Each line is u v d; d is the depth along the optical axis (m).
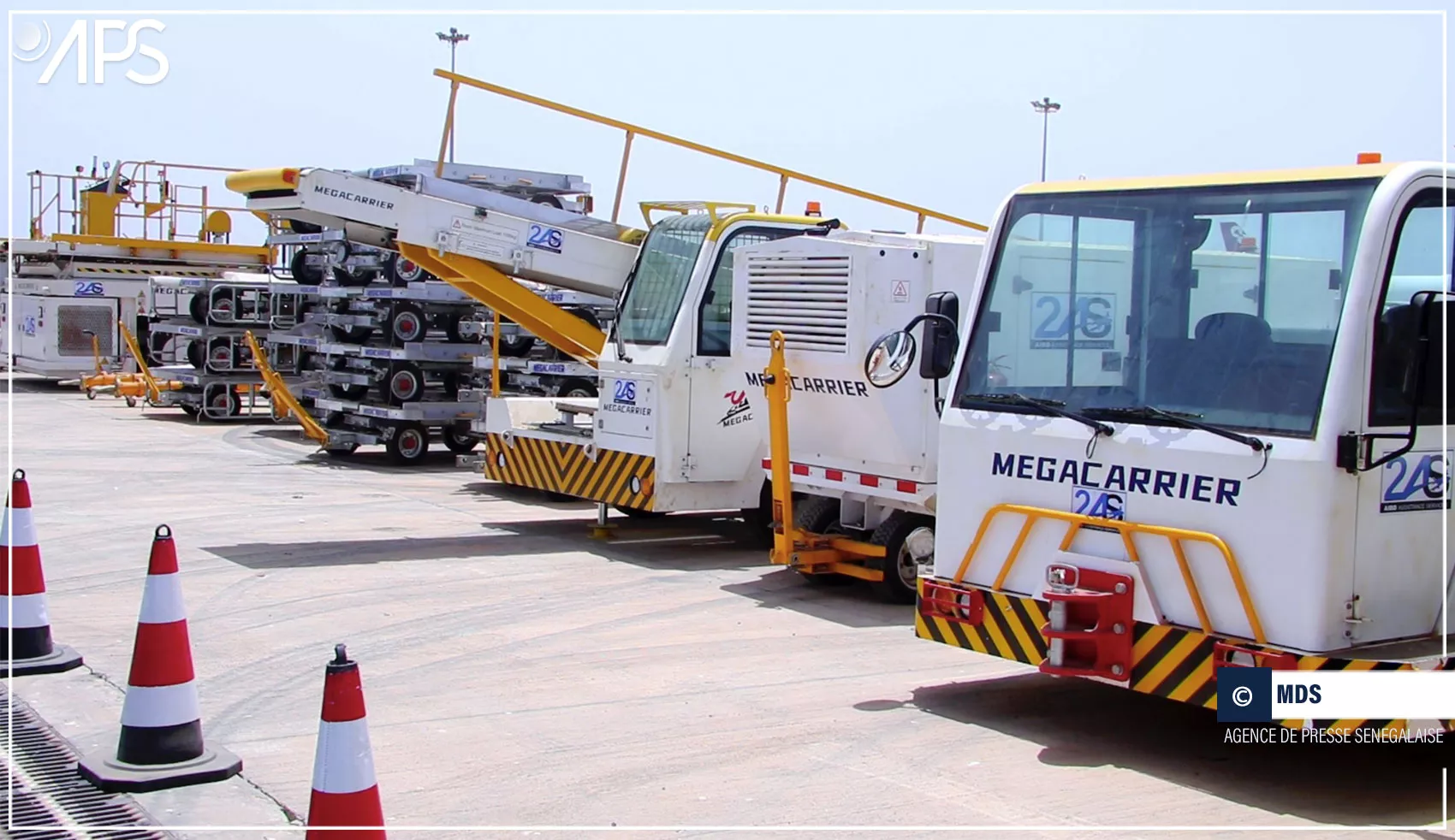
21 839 4.70
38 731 5.90
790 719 6.37
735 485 10.49
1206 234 5.64
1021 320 6.28
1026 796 5.38
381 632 7.91
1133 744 6.07
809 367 8.68
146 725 5.36
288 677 6.95
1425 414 5.32
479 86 10.80
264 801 5.14
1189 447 5.47
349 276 16.47
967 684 7.04
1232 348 5.49
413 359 15.75
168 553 5.44
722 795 5.33
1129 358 5.82
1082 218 6.10
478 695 6.70
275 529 11.35
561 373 14.95
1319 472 5.09
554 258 11.11
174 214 27.31
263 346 21.19
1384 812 5.24
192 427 20.20
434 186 10.98
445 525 11.77
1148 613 5.60
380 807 3.99
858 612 8.66
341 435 16.42
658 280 10.50
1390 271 5.21
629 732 6.12
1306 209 5.37
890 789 5.43
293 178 10.40
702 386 10.16
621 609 8.65
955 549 6.43
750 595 9.14
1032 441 6.07
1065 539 5.93
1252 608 5.27
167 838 4.74
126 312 26.61
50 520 11.51
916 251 8.28
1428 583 5.39
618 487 10.54
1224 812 5.22
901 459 8.44
